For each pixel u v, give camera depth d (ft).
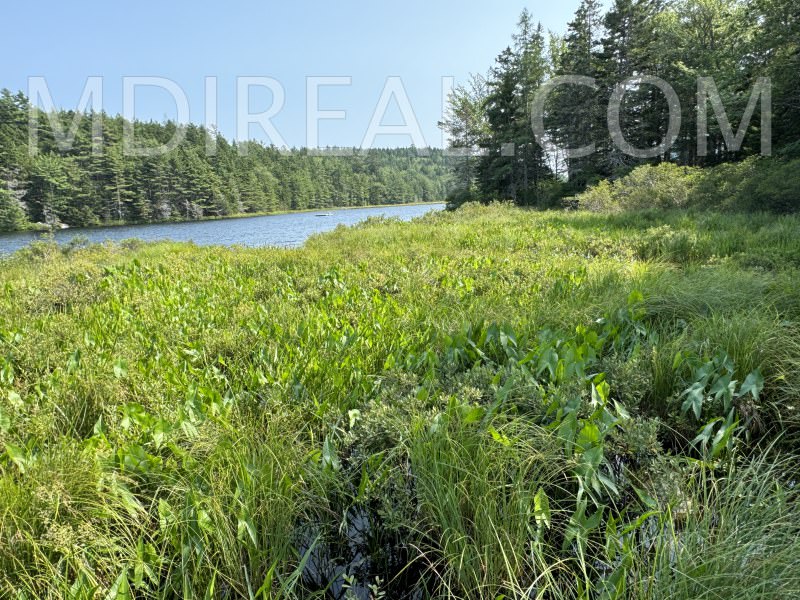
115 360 10.75
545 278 18.70
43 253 40.73
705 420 8.96
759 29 71.72
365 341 12.23
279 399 9.16
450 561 5.88
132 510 6.18
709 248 25.45
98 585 5.28
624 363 10.04
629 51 93.71
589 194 67.46
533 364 10.30
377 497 6.91
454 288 18.24
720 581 5.11
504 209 80.12
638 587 5.15
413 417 7.84
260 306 15.88
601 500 7.27
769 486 6.52
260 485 6.63
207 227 146.41
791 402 9.13
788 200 39.50
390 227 50.06
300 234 96.27
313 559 6.86
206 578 5.77
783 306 13.21
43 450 7.41
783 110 62.80
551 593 5.52
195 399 9.12
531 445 7.43
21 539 5.67
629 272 19.39
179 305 17.66
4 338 13.15
